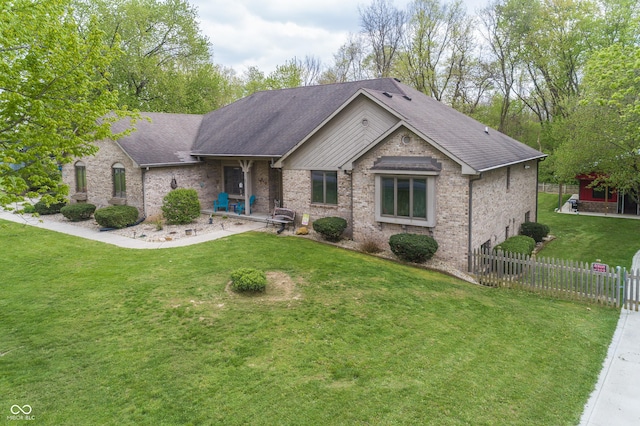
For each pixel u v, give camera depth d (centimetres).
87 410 663
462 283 1372
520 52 3966
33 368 783
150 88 3822
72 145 961
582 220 2819
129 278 1277
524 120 4784
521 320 1084
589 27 3388
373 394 716
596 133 2286
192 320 984
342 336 923
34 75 890
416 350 879
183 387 726
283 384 738
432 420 655
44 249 1641
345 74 5497
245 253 1538
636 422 686
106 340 891
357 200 1717
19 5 835
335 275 1317
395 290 1217
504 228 1886
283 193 2033
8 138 902
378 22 4797
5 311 1043
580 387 787
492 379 788
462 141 1652
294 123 2184
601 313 1171
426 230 1555
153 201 2172
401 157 1582
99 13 3503
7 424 623
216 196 2469
